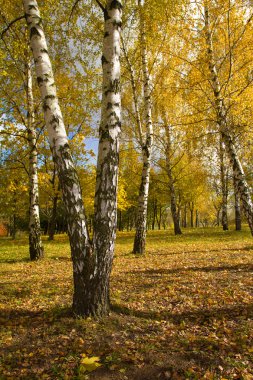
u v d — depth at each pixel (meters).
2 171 13.48
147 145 11.42
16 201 27.75
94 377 3.44
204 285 6.39
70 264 10.19
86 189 20.47
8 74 10.22
